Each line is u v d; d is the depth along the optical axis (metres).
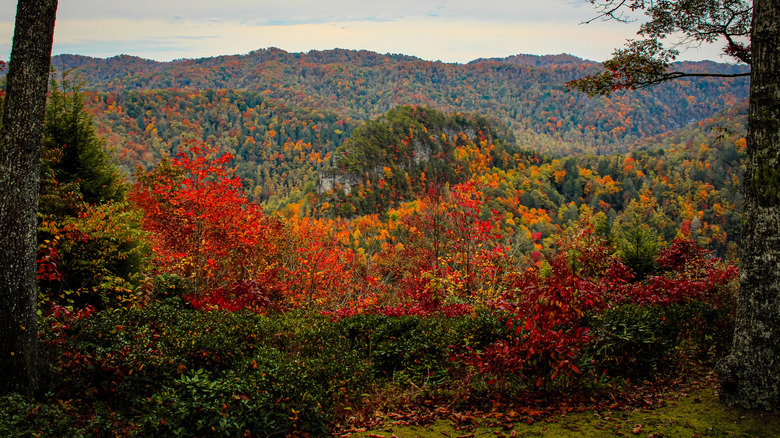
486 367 5.45
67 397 4.97
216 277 19.36
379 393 6.11
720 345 6.44
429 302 13.95
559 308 5.30
